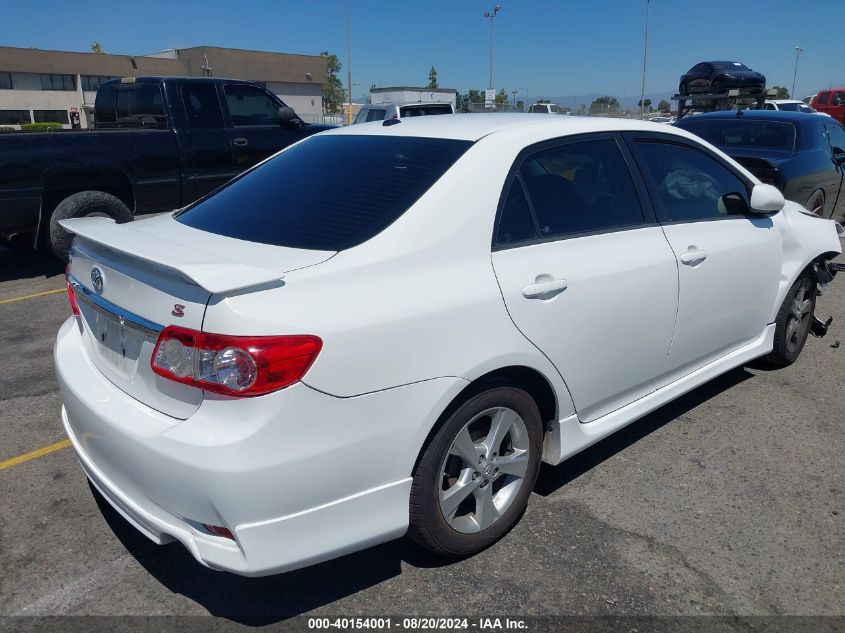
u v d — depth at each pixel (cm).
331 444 227
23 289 706
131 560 289
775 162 770
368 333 232
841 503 329
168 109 803
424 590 271
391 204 270
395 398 239
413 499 260
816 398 443
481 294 264
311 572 282
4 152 663
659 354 354
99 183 752
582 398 317
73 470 358
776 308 449
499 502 295
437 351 250
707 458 370
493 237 278
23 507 325
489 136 299
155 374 235
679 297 356
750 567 284
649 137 366
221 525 220
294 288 226
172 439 219
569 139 323
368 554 293
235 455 212
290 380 216
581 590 271
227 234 280
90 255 275
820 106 2653
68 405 274
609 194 335
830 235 486
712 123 885
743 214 414
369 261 245
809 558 290
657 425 409
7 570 281
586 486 344
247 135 872
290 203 294
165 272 233
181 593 270
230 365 212
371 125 360
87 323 284
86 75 6097
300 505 226
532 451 299
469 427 281
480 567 284
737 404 435
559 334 294
